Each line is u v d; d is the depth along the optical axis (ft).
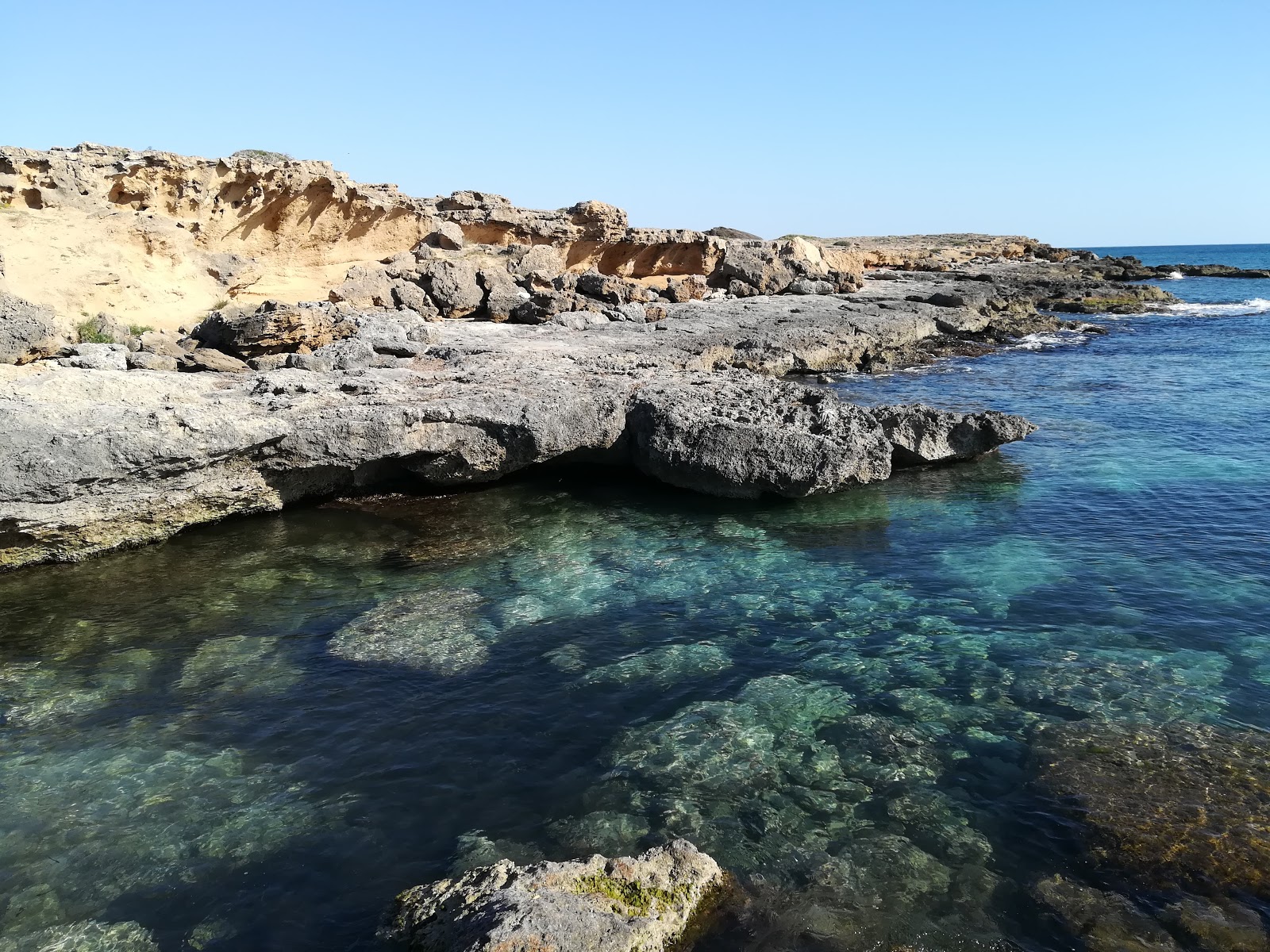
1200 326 163.94
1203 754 30.09
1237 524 53.93
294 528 55.93
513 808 28.32
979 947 22.31
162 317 90.68
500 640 40.47
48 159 90.17
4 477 45.50
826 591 45.96
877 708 34.14
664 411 63.10
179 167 106.42
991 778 29.50
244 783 29.78
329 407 57.82
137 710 34.71
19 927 23.43
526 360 79.87
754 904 23.75
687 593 45.93
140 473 49.85
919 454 68.23
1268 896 23.73
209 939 23.00
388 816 27.99
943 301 166.20
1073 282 230.07
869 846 26.22
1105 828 26.55
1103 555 49.70
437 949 21.15
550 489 64.64
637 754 31.19
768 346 109.29
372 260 132.05
